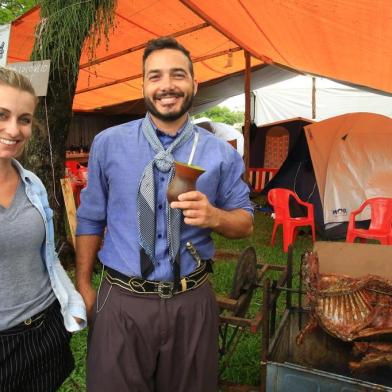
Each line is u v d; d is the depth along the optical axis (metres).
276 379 2.17
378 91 7.91
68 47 3.61
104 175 1.84
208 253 1.88
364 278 2.35
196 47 7.36
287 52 6.63
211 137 1.88
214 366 1.92
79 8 3.35
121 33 5.84
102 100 11.06
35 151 4.07
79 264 1.98
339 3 3.81
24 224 1.60
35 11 4.30
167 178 1.75
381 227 5.36
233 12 5.09
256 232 7.05
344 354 2.35
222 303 2.47
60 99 4.04
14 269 1.60
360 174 6.76
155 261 1.74
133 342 1.78
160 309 1.75
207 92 11.19
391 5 3.48
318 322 2.36
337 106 13.99
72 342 3.16
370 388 1.98
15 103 1.52
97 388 1.82
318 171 6.88
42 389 1.75
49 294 1.74
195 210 1.53
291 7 4.31
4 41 3.65
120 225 1.80
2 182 1.60
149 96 1.73
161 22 5.66
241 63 9.24
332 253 2.77
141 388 1.81
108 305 1.81
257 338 3.22
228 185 1.92
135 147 1.77
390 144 6.75
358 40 4.80
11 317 1.60
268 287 2.20
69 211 3.56
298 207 7.04
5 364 1.62
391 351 2.22
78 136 12.95
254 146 11.27
